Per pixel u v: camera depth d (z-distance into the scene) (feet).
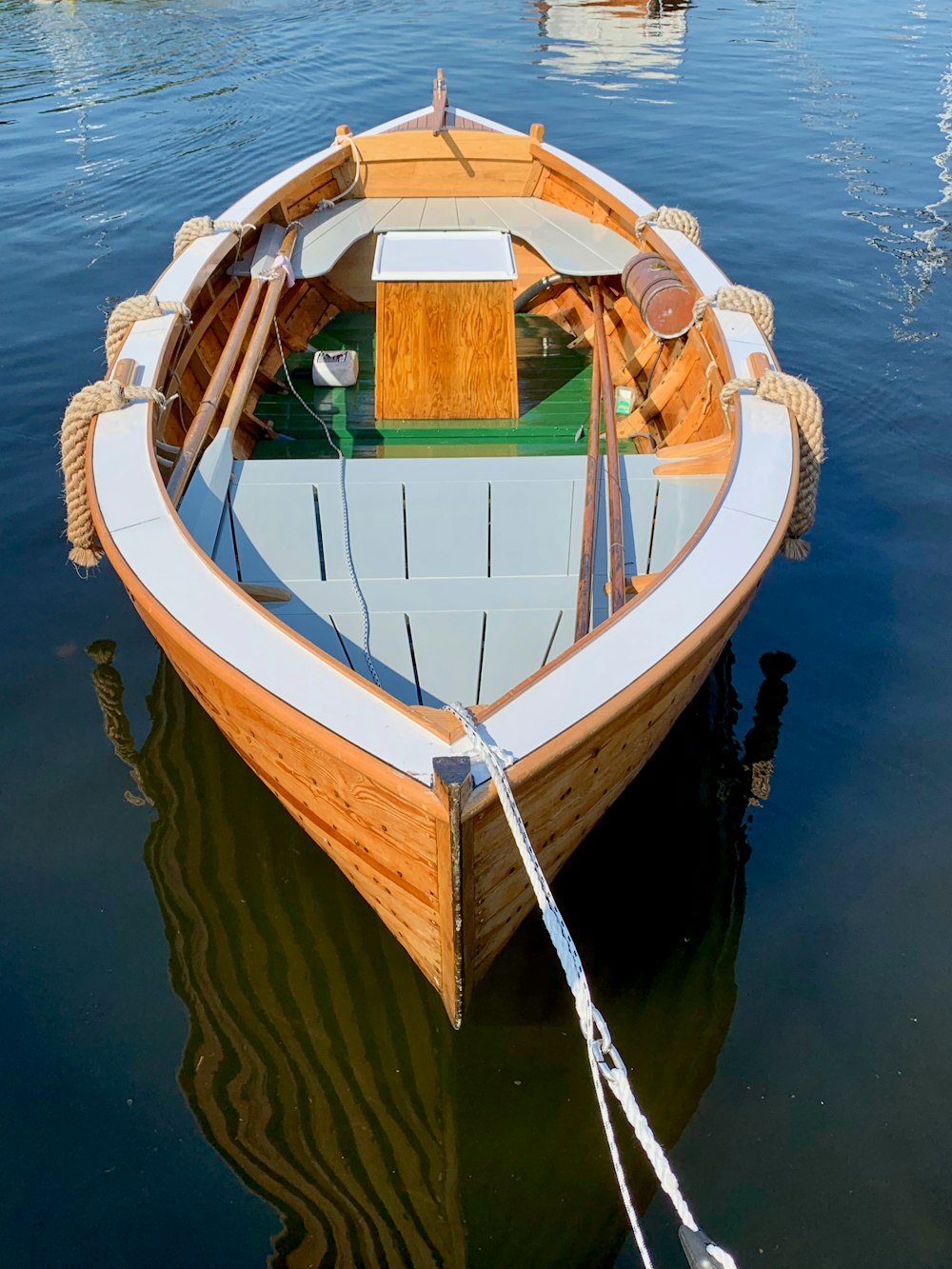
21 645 15.65
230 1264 8.76
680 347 17.53
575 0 63.67
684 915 11.68
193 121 39.88
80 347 24.29
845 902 11.84
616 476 12.76
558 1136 9.75
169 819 12.84
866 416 21.33
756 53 51.34
